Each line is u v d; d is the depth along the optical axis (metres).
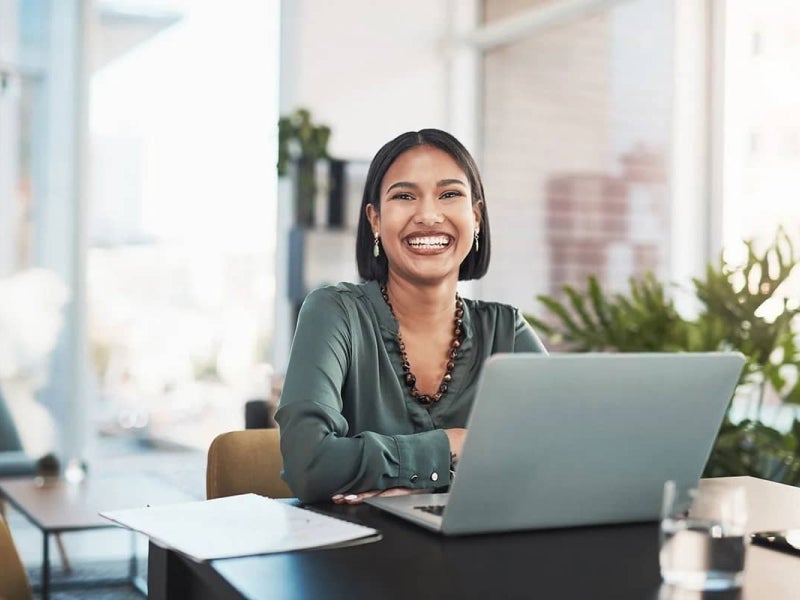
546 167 6.33
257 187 6.36
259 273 6.37
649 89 5.57
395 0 6.73
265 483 1.88
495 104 6.74
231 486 1.85
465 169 1.81
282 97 6.46
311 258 6.14
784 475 2.89
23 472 5.08
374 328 1.78
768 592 1.06
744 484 1.74
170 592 1.26
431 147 1.79
